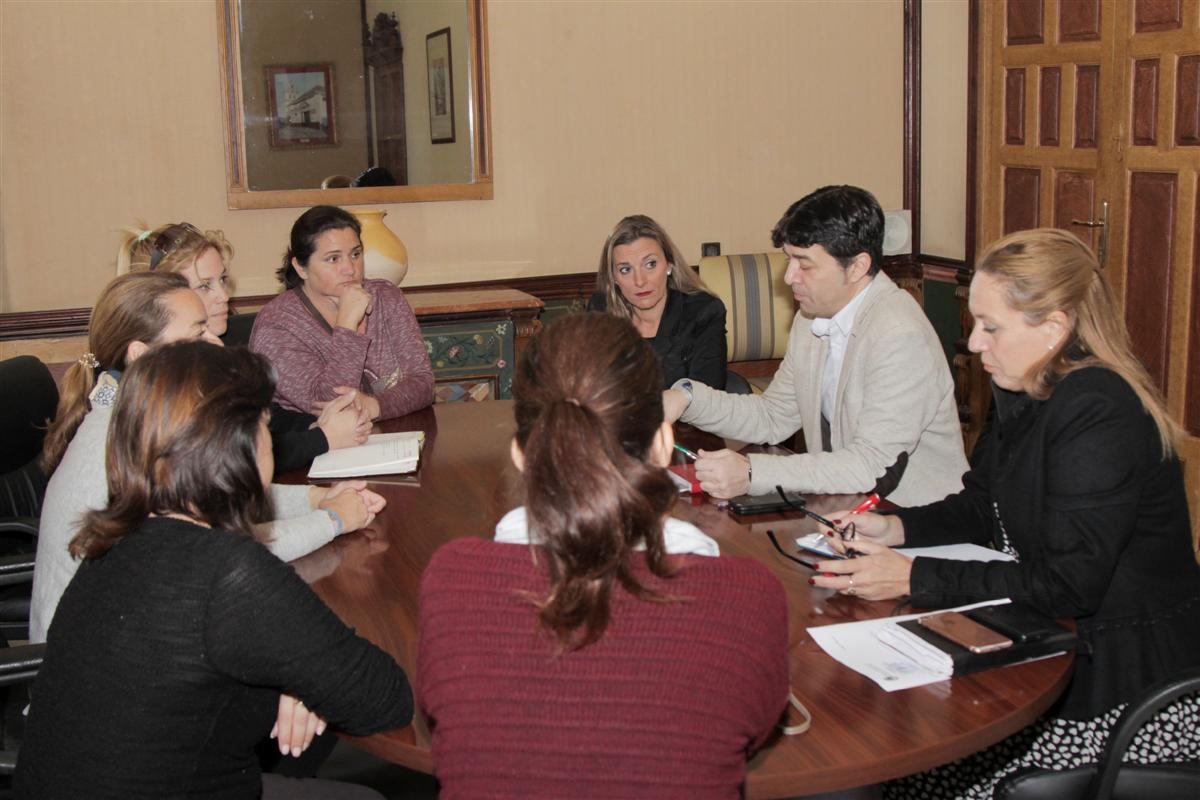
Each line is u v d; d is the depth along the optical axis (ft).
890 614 5.56
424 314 13.56
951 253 17.60
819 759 4.29
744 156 17.12
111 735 4.37
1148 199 13.89
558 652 3.38
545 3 15.88
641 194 16.76
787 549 6.43
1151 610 5.85
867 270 8.00
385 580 6.20
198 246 9.31
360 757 8.98
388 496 7.66
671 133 16.74
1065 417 5.64
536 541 3.52
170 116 14.60
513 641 3.44
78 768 4.39
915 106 17.69
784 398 8.93
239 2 14.60
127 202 14.60
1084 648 5.53
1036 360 5.82
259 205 15.03
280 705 4.83
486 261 16.26
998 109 16.33
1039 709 4.73
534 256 16.46
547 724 3.36
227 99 14.69
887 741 4.41
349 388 9.57
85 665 4.41
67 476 6.14
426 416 9.92
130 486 4.50
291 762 6.95
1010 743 6.07
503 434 9.23
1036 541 5.90
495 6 15.67
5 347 14.26
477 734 3.41
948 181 17.47
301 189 15.23
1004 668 4.99
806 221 7.89
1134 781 5.55
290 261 10.41
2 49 13.84
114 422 4.57
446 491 7.75
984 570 5.67
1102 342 5.75
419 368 10.53
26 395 8.92
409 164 15.61
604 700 3.35
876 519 6.40
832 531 6.23
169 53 14.47
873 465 7.50
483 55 15.62
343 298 10.07
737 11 16.71
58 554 6.05
